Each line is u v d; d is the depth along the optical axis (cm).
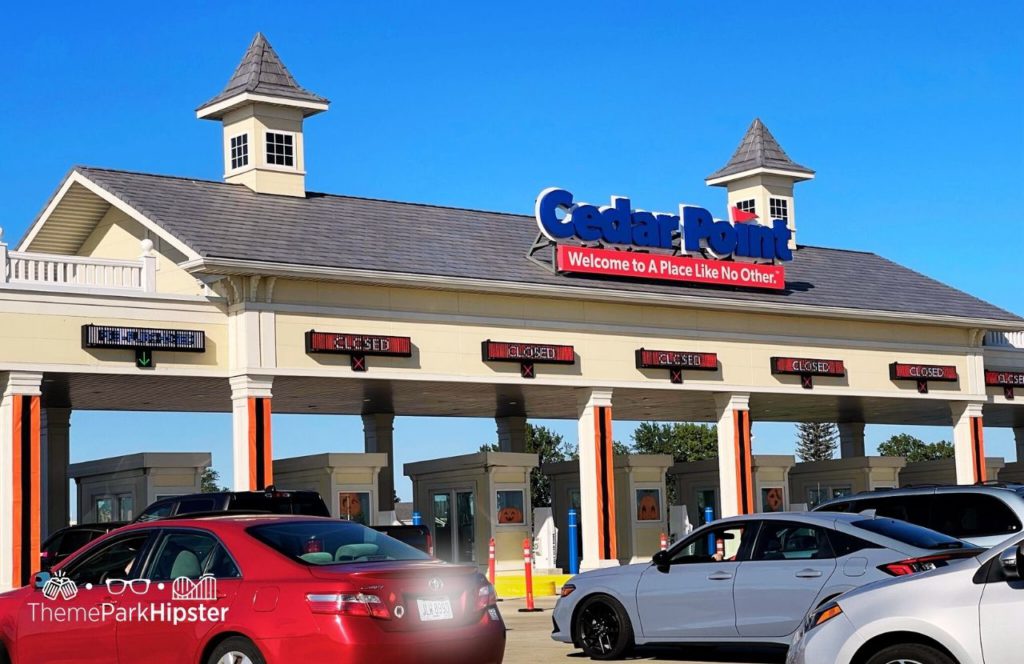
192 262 2609
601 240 3231
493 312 3038
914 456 11969
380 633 1048
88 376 2589
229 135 3288
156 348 2597
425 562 1142
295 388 3025
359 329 2830
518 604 2733
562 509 3844
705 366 3362
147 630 1127
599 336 3209
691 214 3409
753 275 3503
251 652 1070
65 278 2573
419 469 3519
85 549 1214
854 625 962
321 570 1071
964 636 916
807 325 3600
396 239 3100
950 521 1655
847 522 1430
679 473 4069
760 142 4278
